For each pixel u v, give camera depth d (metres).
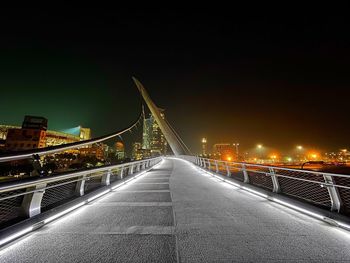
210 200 6.43
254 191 7.47
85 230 3.97
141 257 2.98
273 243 3.39
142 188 8.80
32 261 2.91
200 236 3.66
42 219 4.20
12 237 3.49
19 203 4.08
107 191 7.79
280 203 5.91
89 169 6.35
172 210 5.30
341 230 3.93
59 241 3.51
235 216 4.79
